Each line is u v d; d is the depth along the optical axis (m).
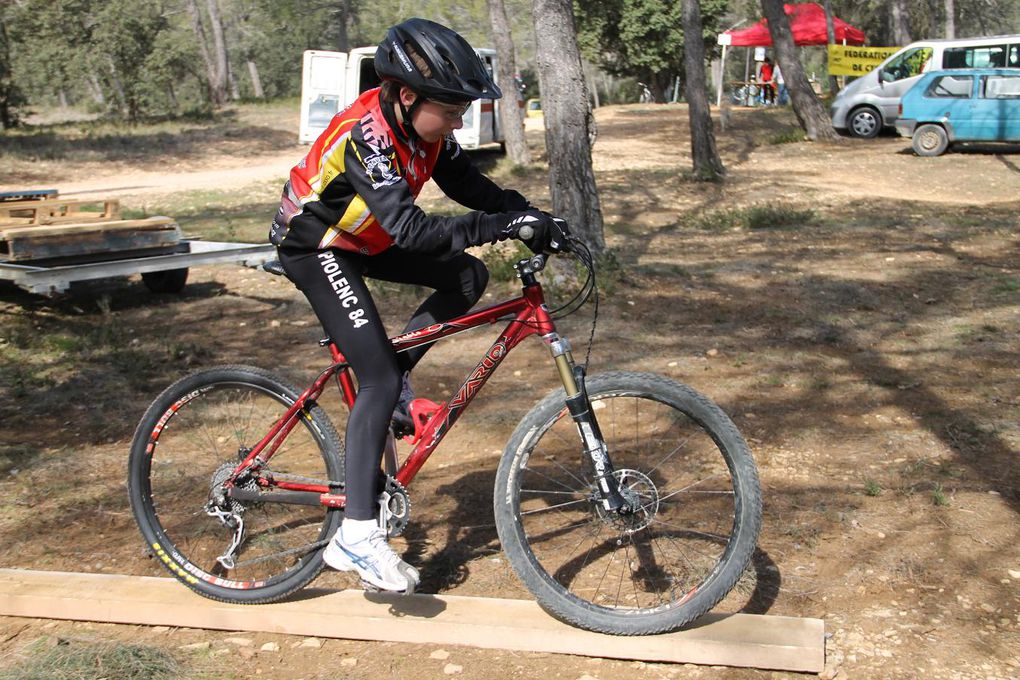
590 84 43.28
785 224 11.24
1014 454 4.32
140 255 7.91
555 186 7.75
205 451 3.73
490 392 5.45
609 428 4.41
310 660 2.97
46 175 20.12
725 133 22.92
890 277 8.12
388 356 2.97
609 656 2.91
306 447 3.37
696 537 3.56
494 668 2.89
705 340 6.34
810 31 30.00
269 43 55.00
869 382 5.39
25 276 6.88
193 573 3.26
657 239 10.47
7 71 27.77
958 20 43.28
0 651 3.06
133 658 2.91
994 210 11.89
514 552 3.00
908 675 2.76
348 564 2.98
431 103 2.68
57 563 3.60
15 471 4.45
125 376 5.93
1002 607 3.09
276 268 3.08
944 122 17.02
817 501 3.89
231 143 25.42
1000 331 6.36
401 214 2.69
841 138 20.38
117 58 29.33
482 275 3.15
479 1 32.19
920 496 3.90
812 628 2.90
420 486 4.19
